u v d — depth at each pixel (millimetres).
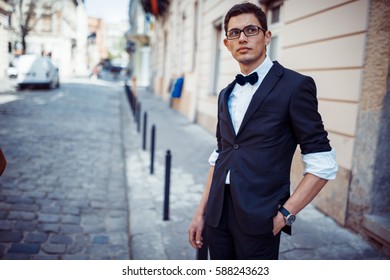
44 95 15305
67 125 9633
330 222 3809
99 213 4254
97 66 26984
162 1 17000
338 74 3828
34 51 10414
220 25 8820
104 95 19016
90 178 5484
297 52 4668
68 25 11984
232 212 1682
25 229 3662
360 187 3506
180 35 13742
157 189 4910
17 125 8992
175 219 3951
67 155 6660
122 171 6020
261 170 1555
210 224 1758
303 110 1493
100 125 10117
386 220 3273
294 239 3410
